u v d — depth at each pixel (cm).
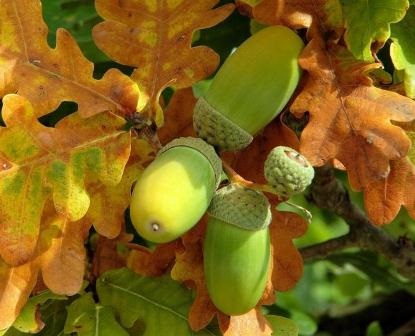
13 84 26
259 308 27
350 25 26
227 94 26
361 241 34
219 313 27
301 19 26
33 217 26
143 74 27
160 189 24
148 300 28
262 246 25
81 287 27
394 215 26
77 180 26
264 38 26
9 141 26
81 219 26
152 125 27
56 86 26
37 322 27
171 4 27
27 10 27
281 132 27
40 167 26
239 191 25
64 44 27
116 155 26
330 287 55
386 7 26
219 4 32
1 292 26
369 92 26
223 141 26
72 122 26
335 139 26
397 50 26
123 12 27
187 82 27
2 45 26
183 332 28
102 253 29
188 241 27
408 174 26
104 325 28
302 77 26
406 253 34
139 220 24
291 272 27
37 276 26
